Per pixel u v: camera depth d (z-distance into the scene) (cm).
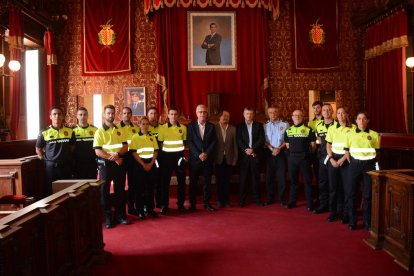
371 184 460
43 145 500
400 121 739
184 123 843
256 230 473
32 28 795
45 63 853
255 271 340
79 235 331
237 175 745
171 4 833
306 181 582
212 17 877
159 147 576
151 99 909
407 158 591
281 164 623
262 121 859
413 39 727
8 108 735
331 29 904
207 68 877
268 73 888
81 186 346
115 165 503
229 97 880
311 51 906
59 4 905
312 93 924
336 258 371
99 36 895
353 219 470
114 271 345
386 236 390
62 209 296
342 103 920
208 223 510
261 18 877
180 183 584
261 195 712
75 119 908
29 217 244
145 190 549
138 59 905
